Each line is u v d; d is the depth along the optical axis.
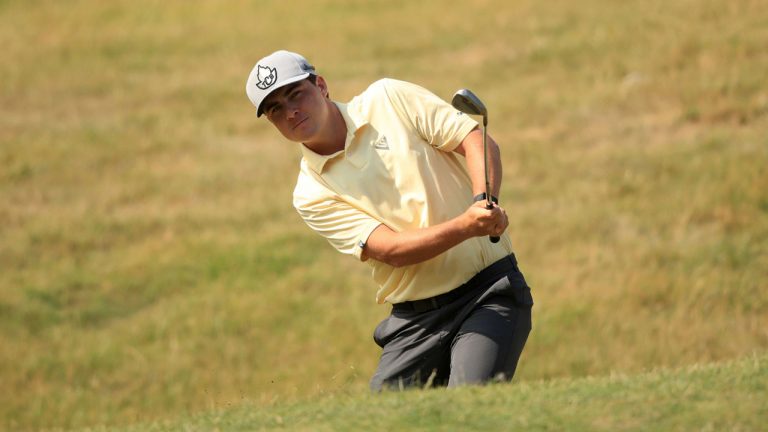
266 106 16.05
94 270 45.19
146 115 65.12
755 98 55.59
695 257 41.03
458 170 16.86
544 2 78.00
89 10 87.31
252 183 54.06
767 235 42.44
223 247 46.12
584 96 59.84
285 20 81.69
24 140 61.22
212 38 79.69
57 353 37.97
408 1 82.62
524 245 43.25
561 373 33.22
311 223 16.95
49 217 50.75
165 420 16.84
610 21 71.31
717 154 50.19
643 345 34.56
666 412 12.77
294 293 41.53
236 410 15.74
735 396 13.23
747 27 65.69
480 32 73.81
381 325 17.34
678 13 70.25
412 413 13.41
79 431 17.61
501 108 59.31
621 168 50.34
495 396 13.83
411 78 66.19
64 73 74.00
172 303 41.75
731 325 36.03
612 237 43.72
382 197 16.31
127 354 37.50
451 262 16.23
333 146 16.50
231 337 38.38
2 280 44.31
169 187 54.06
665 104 57.53
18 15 87.06
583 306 37.59
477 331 16.02
